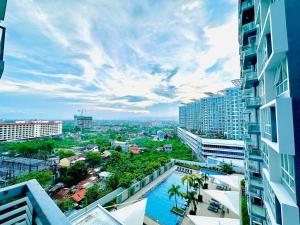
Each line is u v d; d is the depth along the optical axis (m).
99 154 52.66
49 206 2.48
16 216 2.87
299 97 5.92
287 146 5.88
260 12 10.48
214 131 93.12
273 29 6.35
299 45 6.05
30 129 114.44
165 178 37.31
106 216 11.01
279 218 7.71
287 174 7.20
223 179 27.11
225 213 22.67
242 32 16.31
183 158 56.19
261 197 13.58
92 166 50.00
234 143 49.62
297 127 5.85
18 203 2.95
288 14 6.20
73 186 33.09
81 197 26.14
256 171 14.70
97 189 26.84
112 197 25.67
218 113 90.56
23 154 61.03
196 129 115.12
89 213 11.35
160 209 25.11
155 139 115.06
